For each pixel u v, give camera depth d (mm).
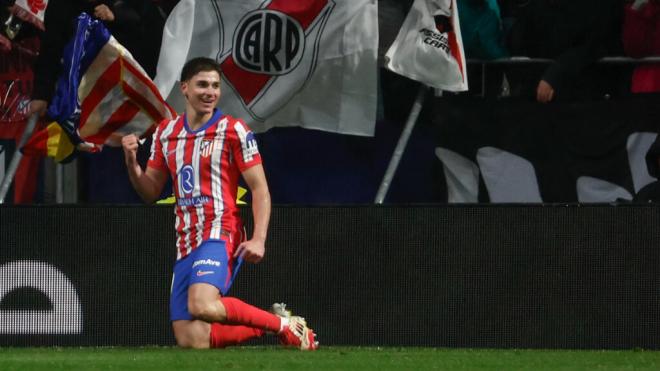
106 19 25438
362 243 19953
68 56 22562
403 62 24641
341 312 20016
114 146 24250
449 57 24484
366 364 14781
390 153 26625
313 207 20031
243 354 16641
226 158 18969
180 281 19078
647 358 16500
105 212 20281
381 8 26203
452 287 19797
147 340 20250
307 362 14969
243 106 25406
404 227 19891
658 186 22703
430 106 26453
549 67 24781
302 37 25250
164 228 20188
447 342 19812
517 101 24891
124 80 23391
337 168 26797
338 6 25219
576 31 24906
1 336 20438
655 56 25125
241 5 25281
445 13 24375
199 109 19125
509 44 26188
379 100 26609
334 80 25328
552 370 14203
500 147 24906
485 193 25016
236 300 18719
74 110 22531
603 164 24656
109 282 20281
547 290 19641
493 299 19719
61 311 20375
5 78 26953
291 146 26828
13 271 20453
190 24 24828
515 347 19672
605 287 19516
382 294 19922
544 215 19609
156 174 19766
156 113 23750
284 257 20094
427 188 26469
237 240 19047
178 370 13648
